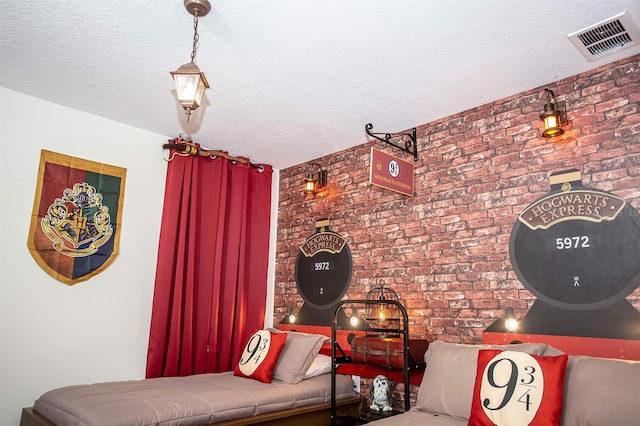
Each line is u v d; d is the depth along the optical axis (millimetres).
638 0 2266
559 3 2307
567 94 2998
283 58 2859
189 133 4168
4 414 3084
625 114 2719
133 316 3840
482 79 3076
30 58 2928
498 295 3086
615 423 1905
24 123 3430
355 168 4355
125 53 2850
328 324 4234
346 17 2439
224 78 3123
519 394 2111
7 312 3189
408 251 3709
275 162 4988
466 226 3359
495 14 2400
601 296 2643
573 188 2863
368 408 3328
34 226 3379
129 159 3998
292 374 3398
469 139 3477
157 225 4117
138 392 2805
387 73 3025
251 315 4605
